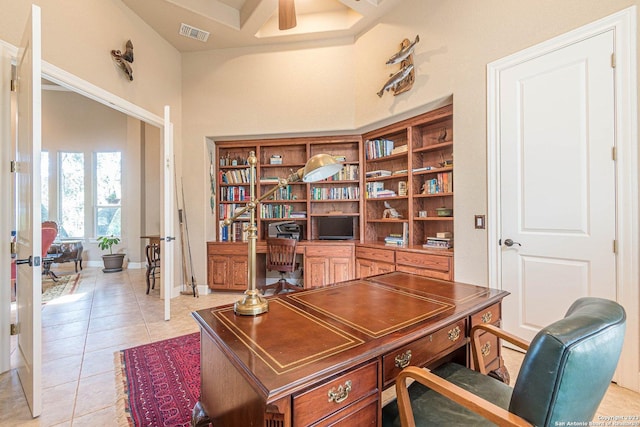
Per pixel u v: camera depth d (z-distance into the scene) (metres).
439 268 2.90
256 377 0.81
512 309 2.43
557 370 0.73
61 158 6.24
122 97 3.26
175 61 4.16
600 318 0.82
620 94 1.89
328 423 0.87
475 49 2.63
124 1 3.25
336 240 4.14
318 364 0.88
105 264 5.70
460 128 2.74
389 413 1.15
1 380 2.04
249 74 4.16
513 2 2.38
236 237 4.38
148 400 1.83
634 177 1.84
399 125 3.58
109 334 2.81
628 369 1.87
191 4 3.41
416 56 3.13
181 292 4.19
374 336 1.07
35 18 1.69
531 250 2.32
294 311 1.32
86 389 1.94
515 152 2.39
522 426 0.76
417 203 3.50
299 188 4.48
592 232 2.02
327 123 3.98
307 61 4.05
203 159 4.21
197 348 2.51
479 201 2.61
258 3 3.36
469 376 1.31
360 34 3.83
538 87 2.26
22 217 1.96
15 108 2.26
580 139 2.06
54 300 3.89
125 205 6.27
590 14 1.99
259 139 4.33
